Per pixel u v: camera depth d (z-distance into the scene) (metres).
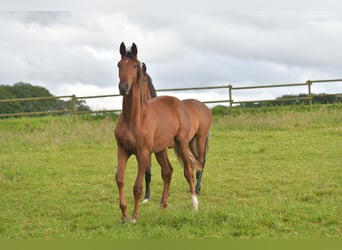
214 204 8.10
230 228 6.16
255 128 18.11
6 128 19.88
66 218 7.45
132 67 6.68
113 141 16.27
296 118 18.69
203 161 9.53
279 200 8.06
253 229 6.17
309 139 15.34
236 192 9.02
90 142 16.19
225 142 15.49
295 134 16.53
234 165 11.72
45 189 9.65
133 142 6.86
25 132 18.78
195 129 9.12
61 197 8.94
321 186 9.05
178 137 7.95
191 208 7.71
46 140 16.42
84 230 6.62
